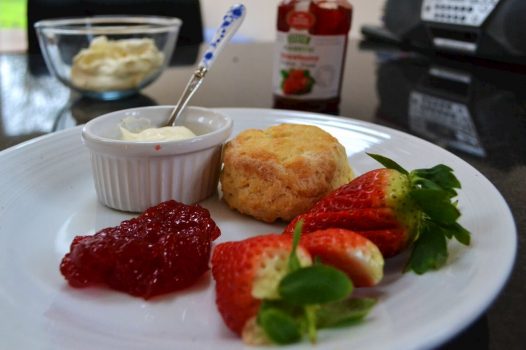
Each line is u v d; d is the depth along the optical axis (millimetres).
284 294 168
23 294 200
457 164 273
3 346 172
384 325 174
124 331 188
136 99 422
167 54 449
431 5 554
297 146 265
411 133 350
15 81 479
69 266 209
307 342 169
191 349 176
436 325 166
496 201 230
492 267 187
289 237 190
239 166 263
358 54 633
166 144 255
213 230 238
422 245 204
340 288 168
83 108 398
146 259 209
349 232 195
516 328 179
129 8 653
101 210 266
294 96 391
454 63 569
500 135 345
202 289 213
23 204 254
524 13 464
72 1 623
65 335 180
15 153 282
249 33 928
